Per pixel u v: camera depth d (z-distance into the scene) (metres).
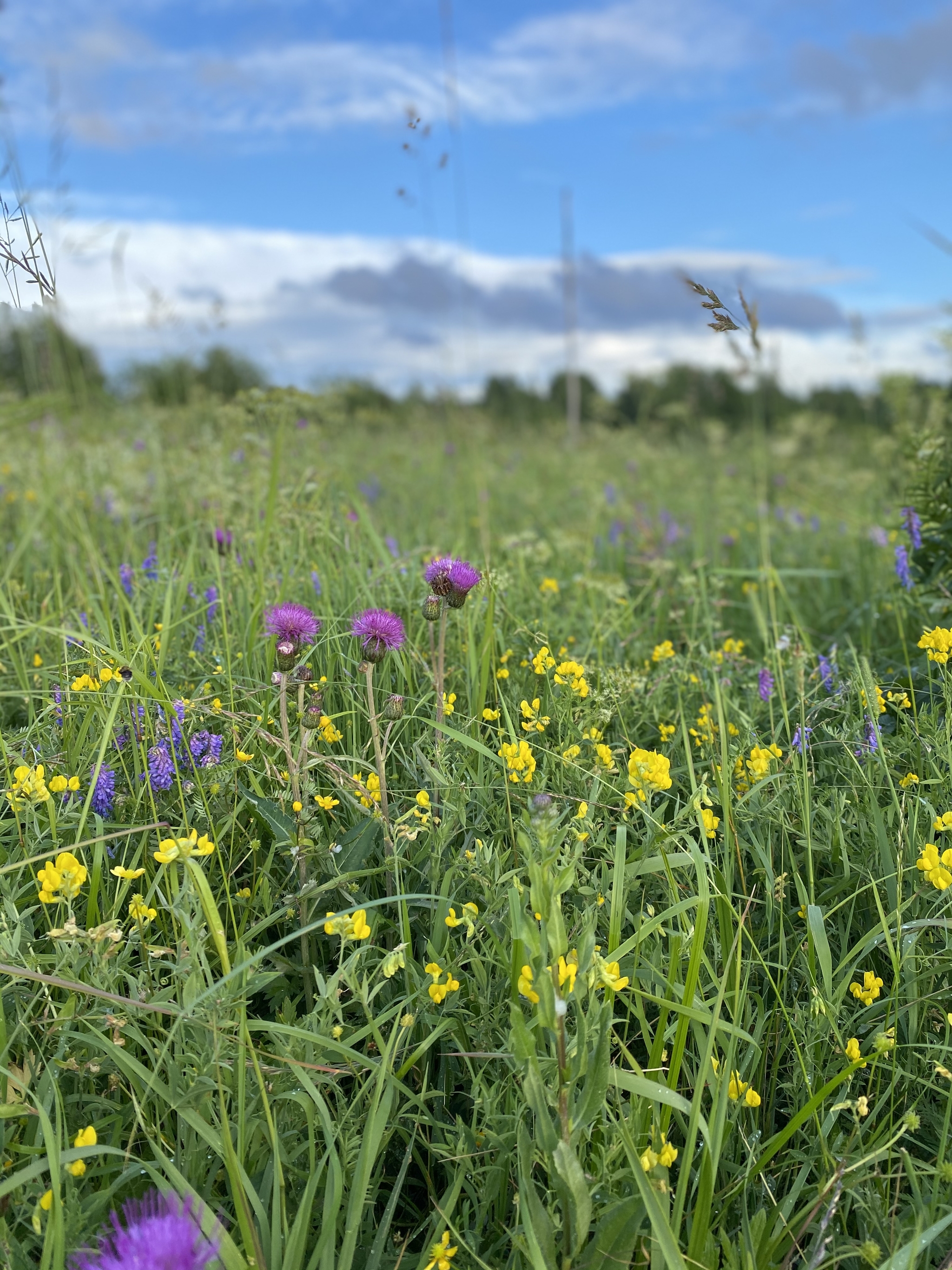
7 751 2.17
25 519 5.29
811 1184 1.79
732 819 2.26
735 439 13.36
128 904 2.08
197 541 4.49
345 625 3.08
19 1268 1.37
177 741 2.26
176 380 9.04
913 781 2.37
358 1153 1.64
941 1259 1.58
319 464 5.31
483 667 2.71
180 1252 1.17
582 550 5.38
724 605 4.26
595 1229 1.56
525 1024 1.58
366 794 2.12
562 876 1.49
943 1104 1.87
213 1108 1.67
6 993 1.75
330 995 1.70
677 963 1.76
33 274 2.19
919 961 1.98
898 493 4.99
